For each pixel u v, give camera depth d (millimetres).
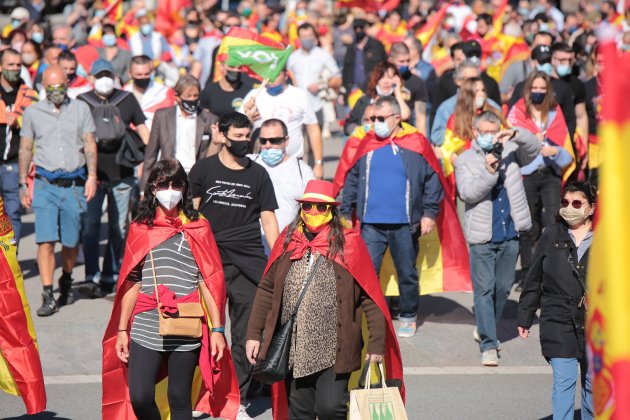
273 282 13805
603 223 5484
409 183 21781
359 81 40156
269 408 17781
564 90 26641
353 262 13367
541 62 27172
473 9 51031
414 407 17969
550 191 25094
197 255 13961
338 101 40750
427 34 43281
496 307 21188
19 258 29625
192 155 21875
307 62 37625
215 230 17125
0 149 25391
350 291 13305
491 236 20562
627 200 5410
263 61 22672
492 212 20609
